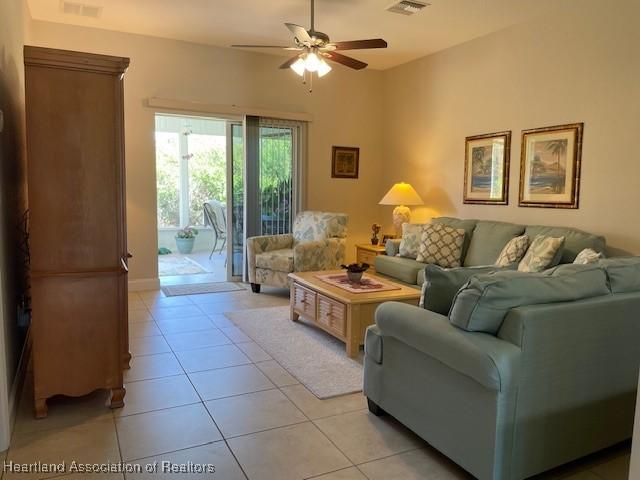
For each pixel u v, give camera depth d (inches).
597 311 79.0
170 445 88.0
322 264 206.2
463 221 192.1
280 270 204.1
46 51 90.8
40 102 92.0
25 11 154.3
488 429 71.9
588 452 82.6
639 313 85.1
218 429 94.0
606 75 149.9
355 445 89.0
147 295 205.5
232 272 239.6
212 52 216.1
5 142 101.8
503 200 187.3
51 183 94.3
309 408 103.6
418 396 86.5
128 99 202.2
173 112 212.5
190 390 111.6
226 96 220.8
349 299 134.1
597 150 153.3
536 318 72.2
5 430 85.4
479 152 197.8
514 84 181.5
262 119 229.9
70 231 96.3
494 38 189.2
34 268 94.8
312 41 138.4
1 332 85.1
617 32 146.4
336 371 124.2
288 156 239.0
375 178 261.7
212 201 346.9
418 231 198.7
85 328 99.3
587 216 156.9
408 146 240.5
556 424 77.1
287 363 129.2
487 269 89.8
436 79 220.1
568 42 161.0
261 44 212.5
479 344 72.1
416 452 87.0
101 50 195.6
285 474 79.7
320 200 248.7
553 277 78.7
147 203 210.2
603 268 85.0
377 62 238.8
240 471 80.3
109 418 97.7
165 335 151.8
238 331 157.1
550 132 167.6
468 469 76.0
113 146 97.5
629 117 144.1
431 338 78.9
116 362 101.9
